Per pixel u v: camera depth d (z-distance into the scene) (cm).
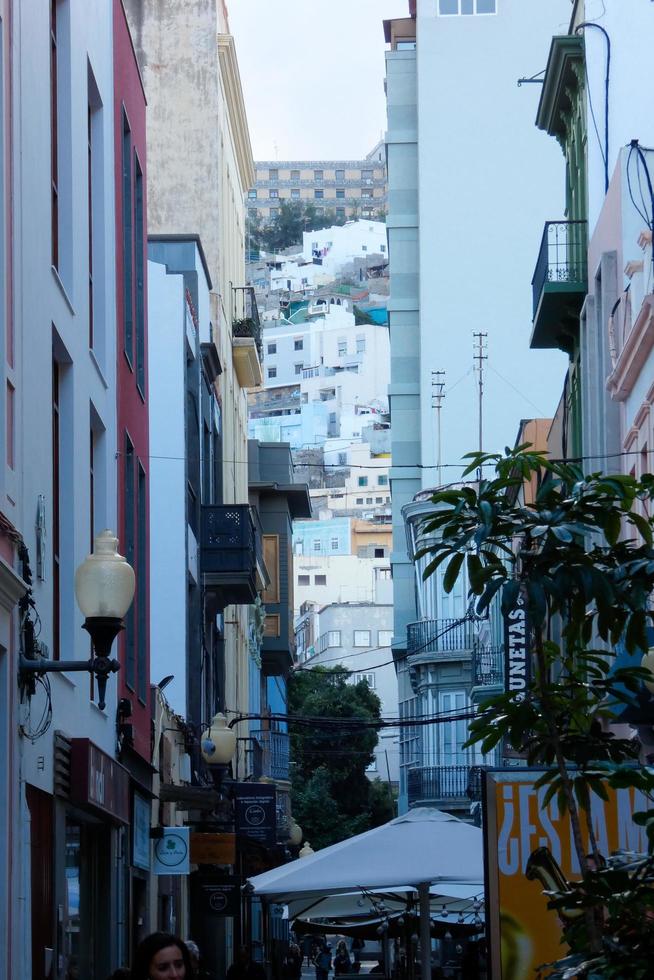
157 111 5609
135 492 2914
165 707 3409
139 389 3098
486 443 8775
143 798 2922
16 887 1614
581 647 1060
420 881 1756
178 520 4003
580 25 3697
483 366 8856
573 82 3891
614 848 1459
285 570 7744
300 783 9838
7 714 1585
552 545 998
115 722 2589
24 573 1681
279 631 7606
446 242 8975
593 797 1460
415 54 9250
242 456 6531
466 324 8900
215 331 5369
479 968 3641
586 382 3709
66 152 2197
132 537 2886
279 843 6131
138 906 2969
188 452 4309
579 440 3934
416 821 1895
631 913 966
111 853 2450
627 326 3098
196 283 4600
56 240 2173
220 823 3816
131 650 2880
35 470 1819
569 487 1045
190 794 3145
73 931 2188
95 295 2534
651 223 2986
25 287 1772
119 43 2825
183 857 3075
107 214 2595
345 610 16700
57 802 1959
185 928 3738
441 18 9131
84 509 2241
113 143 2705
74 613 2106
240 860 4844
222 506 4444
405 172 9162
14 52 1719
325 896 2273
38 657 1747
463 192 9000
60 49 2208
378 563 19100
